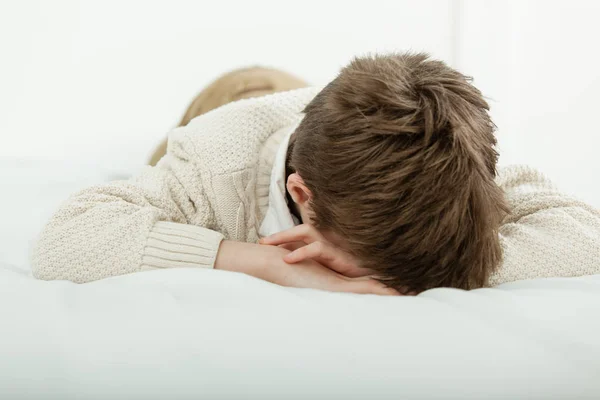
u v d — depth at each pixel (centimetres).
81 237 68
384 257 61
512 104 178
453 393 41
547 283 62
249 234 84
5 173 119
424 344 45
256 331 46
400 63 67
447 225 58
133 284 58
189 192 81
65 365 43
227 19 166
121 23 160
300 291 58
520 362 43
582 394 42
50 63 157
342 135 62
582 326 48
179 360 43
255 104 90
